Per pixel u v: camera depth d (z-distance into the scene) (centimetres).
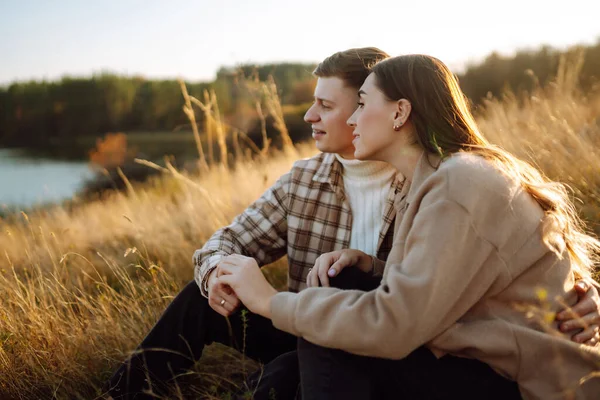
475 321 123
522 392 122
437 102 136
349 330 120
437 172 124
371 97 143
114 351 208
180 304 173
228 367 210
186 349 173
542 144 299
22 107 4441
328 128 177
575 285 133
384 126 142
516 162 135
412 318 115
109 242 399
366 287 152
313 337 125
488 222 119
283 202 193
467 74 873
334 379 124
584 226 202
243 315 160
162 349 170
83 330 216
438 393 124
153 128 3706
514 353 118
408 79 137
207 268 166
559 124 332
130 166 1340
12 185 1731
